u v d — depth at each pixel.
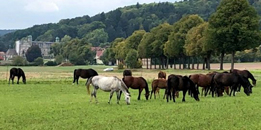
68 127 19.39
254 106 26.59
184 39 102.50
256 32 71.88
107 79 28.95
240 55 149.12
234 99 31.48
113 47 184.38
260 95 36.34
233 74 35.00
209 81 35.41
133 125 19.77
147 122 20.52
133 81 31.92
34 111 24.88
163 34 118.88
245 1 73.00
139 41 146.12
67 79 62.97
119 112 24.27
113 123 20.33
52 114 23.59
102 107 26.89
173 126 19.42
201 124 20.00
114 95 36.53
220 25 74.44
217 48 77.06
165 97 34.66
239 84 39.03
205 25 89.69
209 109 25.11
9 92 39.59
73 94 38.12
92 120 21.30
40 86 47.53
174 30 109.56
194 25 103.50
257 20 72.94
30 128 19.20
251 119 21.38
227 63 141.00
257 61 150.75
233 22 72.75
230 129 18.73
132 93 39.25
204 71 89.31
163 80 33.16
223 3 75.12
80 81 57.06
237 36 72.19
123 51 149.75
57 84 51.12
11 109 25.92
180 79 30.05
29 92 39.88
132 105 28.02
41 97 34.94
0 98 33.69
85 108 26.33
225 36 73.81
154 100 32.00
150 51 123.88
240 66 117.19
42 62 196.88
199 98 33.53
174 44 103.44
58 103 29.62
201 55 91.56
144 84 32.19
